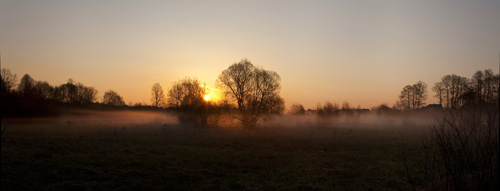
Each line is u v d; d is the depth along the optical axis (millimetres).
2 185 9953
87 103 66688
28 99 39062
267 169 15758
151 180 12562
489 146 6992
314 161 18031
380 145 24828
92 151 18953
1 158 13625
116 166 14703
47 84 62469
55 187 10695
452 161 7410
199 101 44469
